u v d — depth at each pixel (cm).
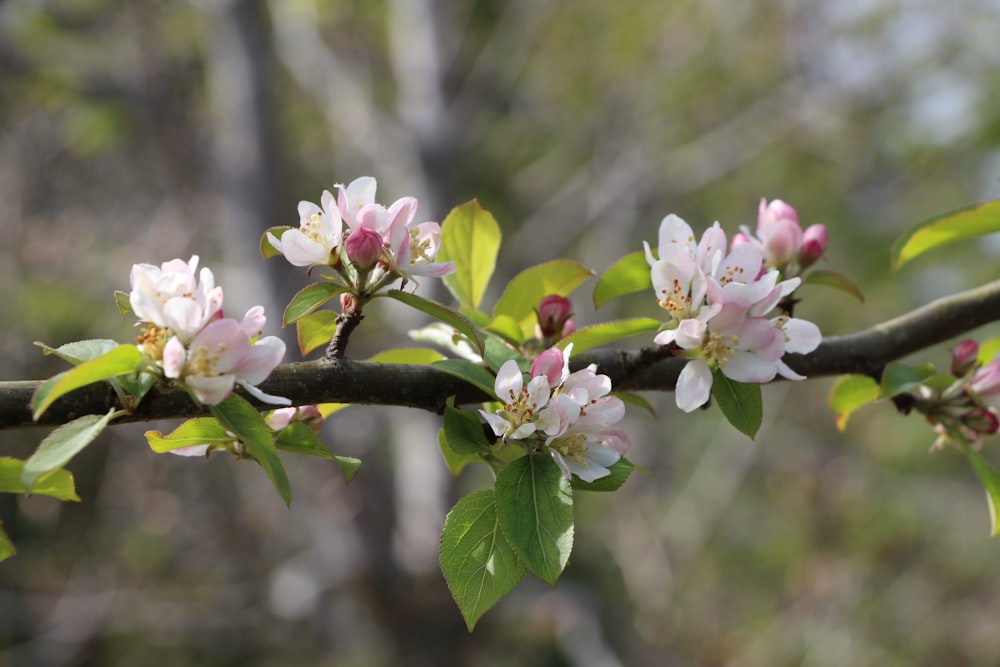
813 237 228
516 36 1194
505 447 181
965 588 1006
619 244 1177
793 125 1191
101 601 949
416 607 963
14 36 965
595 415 169
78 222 1111
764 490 1117
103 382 159
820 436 1135
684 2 1225
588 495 1148
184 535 1033
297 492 984
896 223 1158
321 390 176
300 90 1220
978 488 1063
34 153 1090
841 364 231
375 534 965
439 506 934
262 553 1063
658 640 995
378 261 174
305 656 1085
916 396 234
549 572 152
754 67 1223
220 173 966
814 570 1002
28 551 988
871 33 1146
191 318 155
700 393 175
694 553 1064
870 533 1025
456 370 178
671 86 1241
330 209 176
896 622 982
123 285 1048
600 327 183
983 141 1090
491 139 1290
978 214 228
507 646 1104
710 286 174
